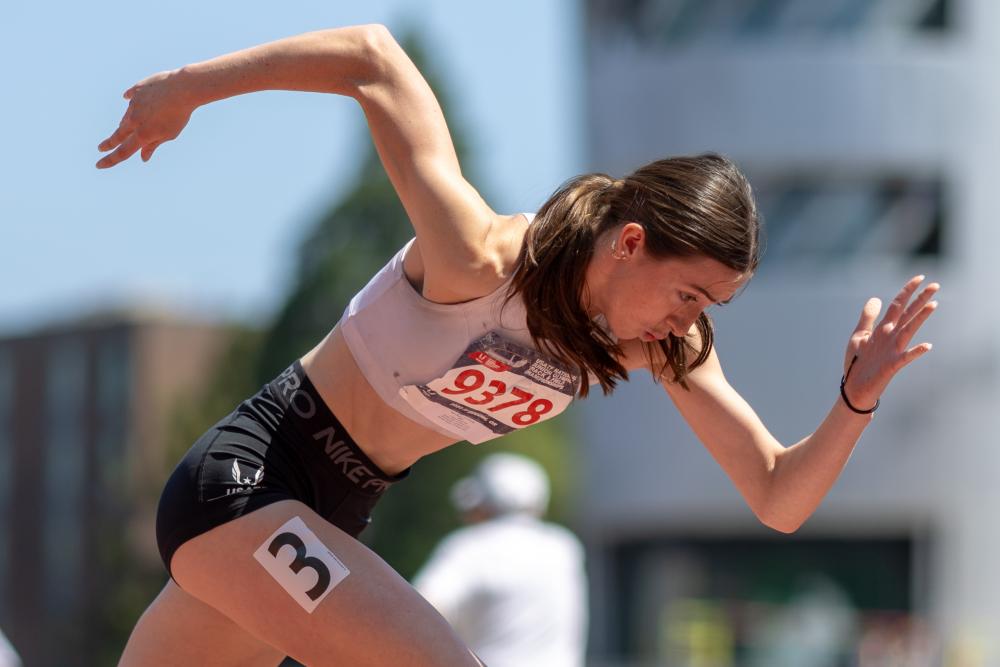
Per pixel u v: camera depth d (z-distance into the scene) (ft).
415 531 387.55
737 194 35.70
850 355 39.68
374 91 37.52
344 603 36.60
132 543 543.39
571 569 69.72
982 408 204.54
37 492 617.62
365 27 38.32
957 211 205.87
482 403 38.58
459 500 70.44
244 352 474.90
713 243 34.96
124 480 554.05
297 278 430.61
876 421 203.21
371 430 39.58
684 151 206.39
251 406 39.91
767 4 206.69
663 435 205.16
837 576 204.13
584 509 216.54
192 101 37.88
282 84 38.04
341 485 39.91
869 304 40.19
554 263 36.06
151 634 41.42
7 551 627.05
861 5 206.59
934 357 204.33
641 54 209.97
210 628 40.75
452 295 36.81
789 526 41.37
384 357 38.37
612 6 214.28
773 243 204.85
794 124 204.74
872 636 201.05
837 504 203.00
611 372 37.47
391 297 38.22
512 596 67.21
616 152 212.02
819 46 205.26
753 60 205.16
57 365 615.98
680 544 207.00
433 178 36.52
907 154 205.26
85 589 586.86
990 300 205.77
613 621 211.41
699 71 205.98
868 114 204.85
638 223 35.47
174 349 589.73
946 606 203.21
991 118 207.00
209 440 39.17
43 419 618.85
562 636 68.54
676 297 35.86
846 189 206.08
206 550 37.93
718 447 41.96
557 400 38.65
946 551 203.92
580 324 36.47
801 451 40.55
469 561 67.46
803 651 201.57
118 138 38.65
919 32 207.62
